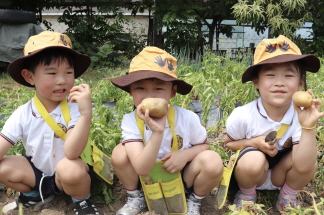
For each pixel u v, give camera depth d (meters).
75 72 2.56
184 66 5.19
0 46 7.17
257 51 2.41
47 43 2.22
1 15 6.96
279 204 2.46
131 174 2.32
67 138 2.21
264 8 8.04
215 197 2.60
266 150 2.32
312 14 8.30
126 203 2.41
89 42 9.35
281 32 7.86
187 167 2.34
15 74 2.37
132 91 2.27
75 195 2.29
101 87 4.61
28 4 9.16
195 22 8.95
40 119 2.31
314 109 2.12
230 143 2.57
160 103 2.00
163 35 9.28
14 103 3.73
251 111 2.46
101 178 2.53
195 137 2.39
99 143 2.83
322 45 8.32
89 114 2.19
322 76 4.89
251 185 2.38
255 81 2.49
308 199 2.59
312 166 2.24
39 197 2.43
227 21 10.19
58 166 2.20
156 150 2.06
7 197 2.62
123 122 2.36
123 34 9.59
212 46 9.38
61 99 2.30
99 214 2.37
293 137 2.38
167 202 2.29
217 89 3.90
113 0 9.48
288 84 2.27
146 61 2.22
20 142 2.83
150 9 9.12
